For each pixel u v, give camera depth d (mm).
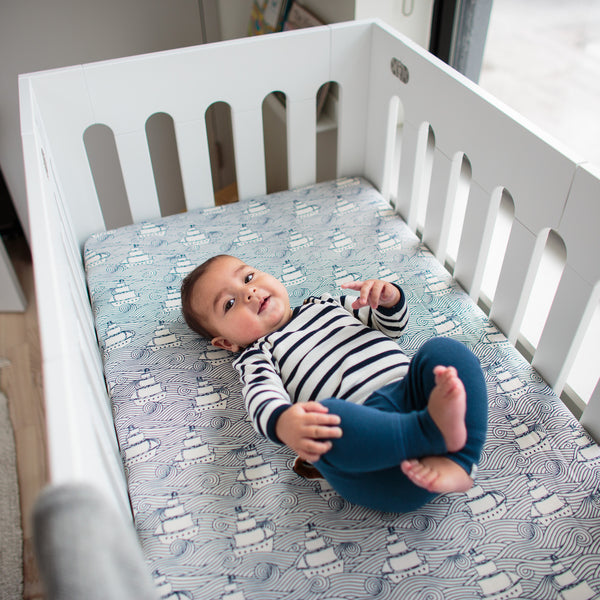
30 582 1357
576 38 1523
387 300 1059
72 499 466
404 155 1457
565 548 856
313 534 883
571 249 968
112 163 2111
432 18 1643
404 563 845
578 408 1104
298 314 1107
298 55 1441
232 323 1072
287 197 1570
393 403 897
